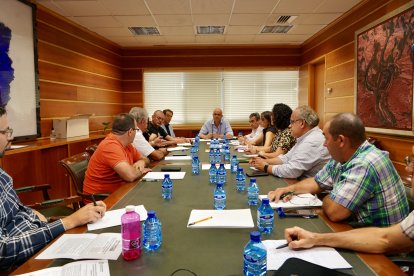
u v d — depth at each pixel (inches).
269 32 217.5
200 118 269.0
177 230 46.8
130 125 94.3
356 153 56.7
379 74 143.6
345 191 51.3
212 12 172.4
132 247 37.6
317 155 85.5
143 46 258.4
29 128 143.9
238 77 267.0
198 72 265.7
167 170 94.3
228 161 113.2
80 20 183.2
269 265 35.6
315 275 32.1
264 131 178.5
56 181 145.9
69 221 48.7
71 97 185.2
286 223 50.0
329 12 173.9
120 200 63.4
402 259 42.3
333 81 198.4
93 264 36.3
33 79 145.9
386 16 137.4
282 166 87.3
